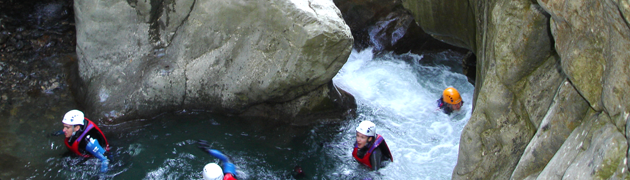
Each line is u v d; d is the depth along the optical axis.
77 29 6.89
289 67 5.94
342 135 6.62
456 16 6.17
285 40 5.89
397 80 8.39
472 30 6.04
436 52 9.44
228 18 6.23
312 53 5.70
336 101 6.90
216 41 6.45
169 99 6.71
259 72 6.25
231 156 5.98
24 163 5.64
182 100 6.77
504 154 3.61
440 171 5.75
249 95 6.50
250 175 5.64
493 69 3.68
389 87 8.15
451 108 7.20
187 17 6.47
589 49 2.43
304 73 5.93
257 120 6.75
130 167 5.67
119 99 6.62
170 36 6.65
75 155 5.80
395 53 9.42
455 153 6.14
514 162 3.50
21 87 7.09
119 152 5.94
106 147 5.89
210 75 6.60
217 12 6.24
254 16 6.06
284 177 5.65
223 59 6.49
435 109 7.38
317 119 6.84
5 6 7.91
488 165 3.75
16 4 8.04
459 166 4.08
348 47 5.79
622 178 2.09
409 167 5.84
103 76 6.75
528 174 3.09
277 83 6.14
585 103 2.68
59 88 7.20
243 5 6.04
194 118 6.74
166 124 6.58
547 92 3.20
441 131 6.73
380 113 7.26
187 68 6.64
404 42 9.40
